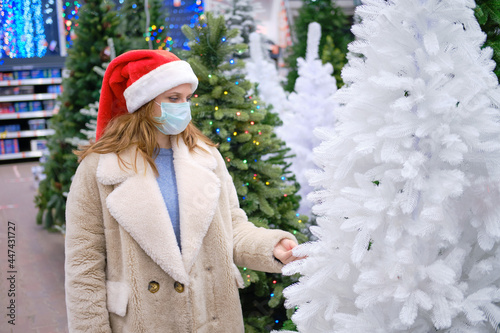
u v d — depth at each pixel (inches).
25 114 357.4
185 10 280.8
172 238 51.4
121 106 59.5
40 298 135.0
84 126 176.7
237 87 93.3
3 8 275.0
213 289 54.7
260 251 54.5
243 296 94.4
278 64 338.0
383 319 38.6
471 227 38.5
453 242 36.2
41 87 364.2
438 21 36.5
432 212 34.9
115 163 52.3
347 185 41.1
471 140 35.9
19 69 345.1
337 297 41.2
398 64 37.2
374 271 37.5
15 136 359.6
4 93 352.2
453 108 36.2
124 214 50.4
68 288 50.1
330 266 40.6
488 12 64.4
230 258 55.6
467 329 36.4
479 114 36.1
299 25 244.8
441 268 35.2
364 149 36.7
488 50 39.3
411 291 36.4
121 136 54.6
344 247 41.0
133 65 54.4
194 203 53.5
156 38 197.0
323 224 43.1
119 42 167.9
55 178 192.1
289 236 55.5
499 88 38.4
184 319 51.5
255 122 97.3
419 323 37.7
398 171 36.7
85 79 170.1
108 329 50.2
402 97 36.1
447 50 36.4
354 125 39.3
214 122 91.6
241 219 61.5
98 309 49.9
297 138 140.8
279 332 47.4
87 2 167.9
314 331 43.5
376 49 37.9
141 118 54.4
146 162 53.1
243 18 253.3
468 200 37.3
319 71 149.3
